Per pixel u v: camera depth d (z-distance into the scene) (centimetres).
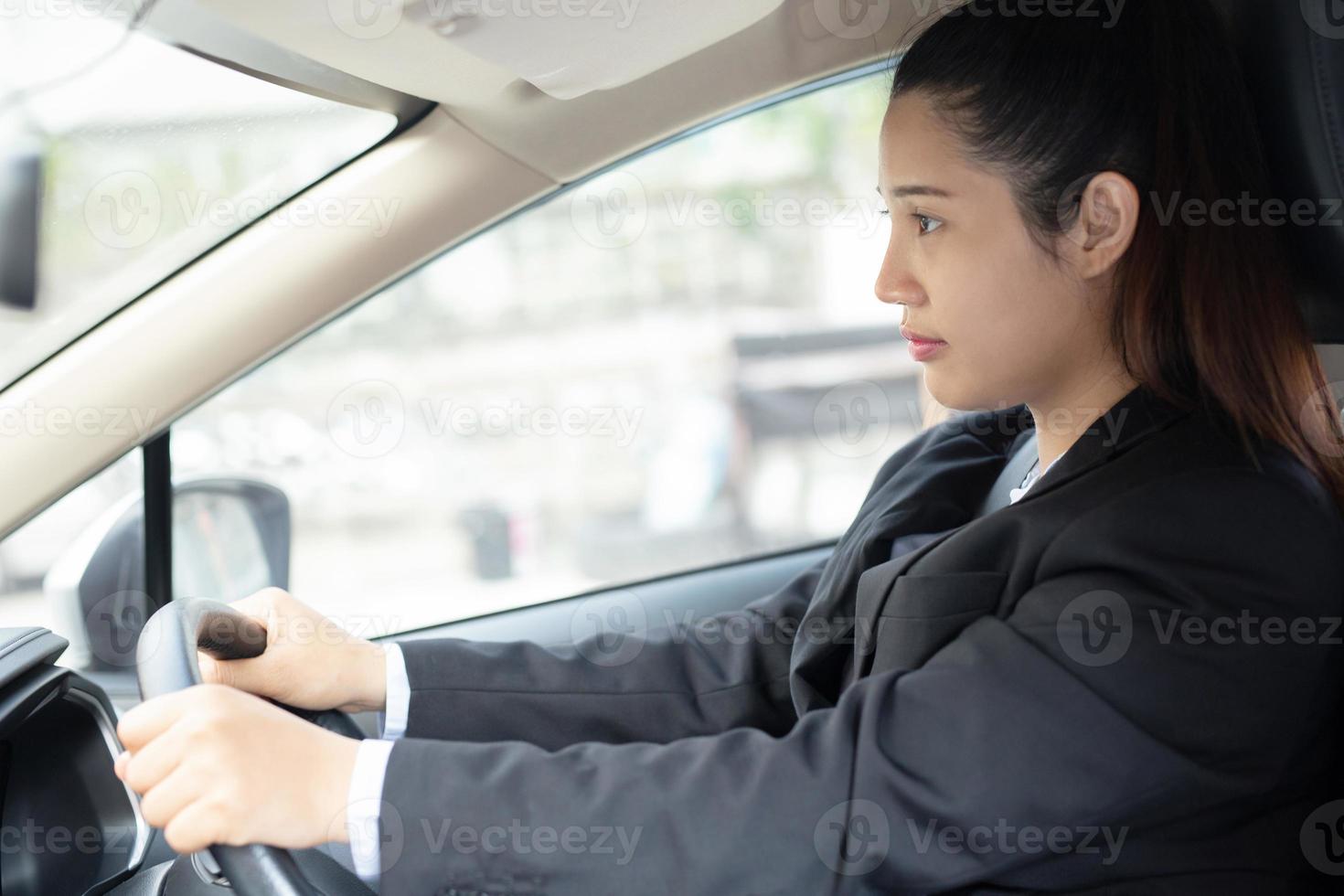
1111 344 95
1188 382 94
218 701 79
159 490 133
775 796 81
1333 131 97
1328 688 88
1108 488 90
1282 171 99
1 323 112
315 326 118
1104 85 92
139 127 121
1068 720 81
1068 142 91
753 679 120
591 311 333
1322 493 90
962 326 95
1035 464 115
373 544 332
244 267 115
